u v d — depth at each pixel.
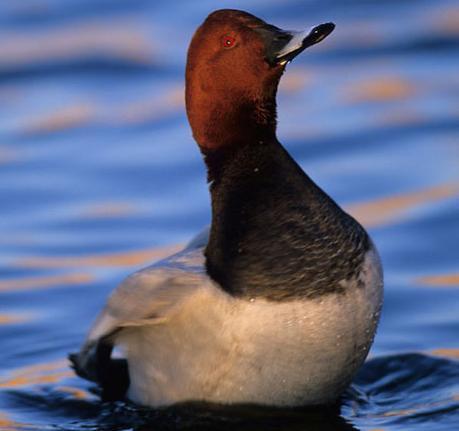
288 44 7.84
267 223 7.60
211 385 7.77
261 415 7.87
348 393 8.72
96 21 18.78
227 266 7.57
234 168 7.89
